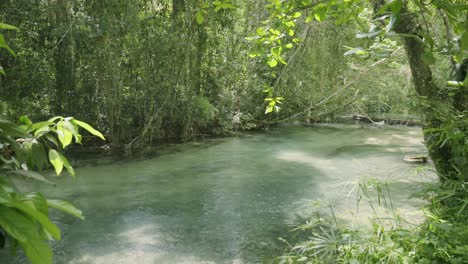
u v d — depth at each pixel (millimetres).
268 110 5238
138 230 5391
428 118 3936
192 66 12031
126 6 10172
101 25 9797
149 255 4652
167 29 11141
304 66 14070
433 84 3971
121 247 4867
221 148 11039
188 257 4598
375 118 16062
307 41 13328
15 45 9148
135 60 10836
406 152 10258
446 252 2633
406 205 5832
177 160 9547
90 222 5668
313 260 3645
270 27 4859
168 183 7605
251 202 6484
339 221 5402
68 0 9836
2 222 611
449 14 1713
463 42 1584
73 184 7473
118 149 10508
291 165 8977
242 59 13789
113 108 10477
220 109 13398
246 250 4754
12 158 979
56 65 10148
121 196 6805
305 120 16062
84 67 10500
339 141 12000
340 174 8125
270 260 4473
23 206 620
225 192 7035
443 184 3398
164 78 11188
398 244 2891
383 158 9578
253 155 10078
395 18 1636
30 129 1032
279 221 5645
